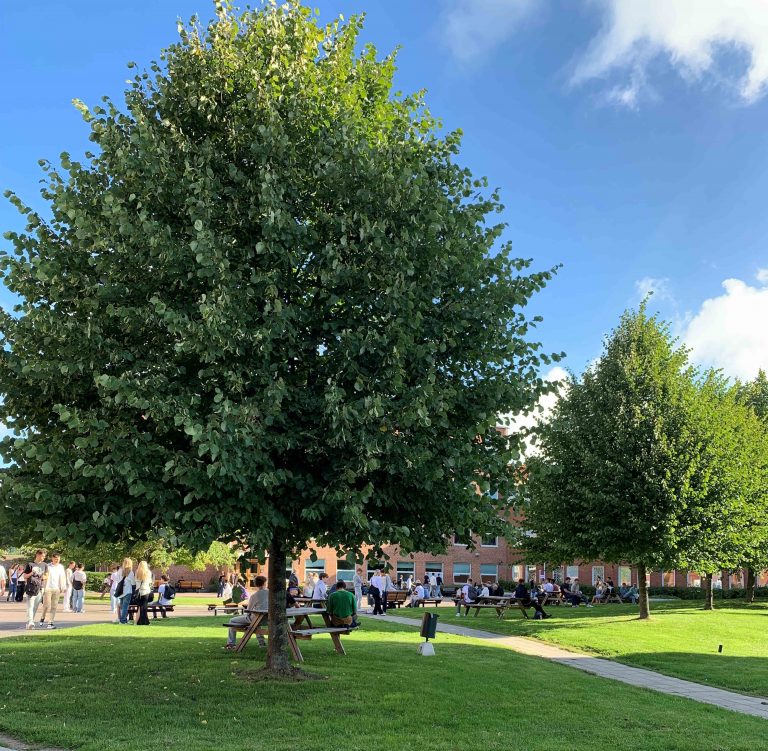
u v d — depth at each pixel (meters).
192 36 10.53
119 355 8.67
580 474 25.05
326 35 11.53
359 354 8.88
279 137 9.31
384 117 11.45
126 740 7.23
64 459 8.09
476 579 52.50
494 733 8.30
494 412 9.95
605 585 41.94
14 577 32.03
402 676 11.28
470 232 10.31
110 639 14.81
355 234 9.68
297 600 18.30
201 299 8.05
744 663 16.47
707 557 23.41
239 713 8.50
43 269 8.60
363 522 8.00
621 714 9.98
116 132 9.65
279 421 8.77
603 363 26.89
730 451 24.06
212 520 8.36
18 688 9.59
